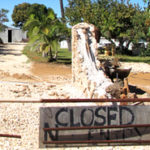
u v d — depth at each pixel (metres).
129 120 4.89
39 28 23.03
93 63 11.02
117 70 11.77
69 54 32.19
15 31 52.34
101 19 26.67
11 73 16.38
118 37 31.80
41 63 22.77
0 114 8.46
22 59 25.28
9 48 37.03
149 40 31.41
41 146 4.78
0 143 6.37
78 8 27.38
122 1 29.12
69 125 4.80
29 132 7.17
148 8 12.85
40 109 4.75
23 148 6.12
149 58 30.67
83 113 4.82
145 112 4.89
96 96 9.09
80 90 10.98
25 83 13.36
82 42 11.80
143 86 14.86
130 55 34.75
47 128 4.75
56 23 23.17
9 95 10.69
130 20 29.56
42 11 23.92
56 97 10.79
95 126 4.85
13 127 7.50
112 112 4.88
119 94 9.11
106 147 6.11
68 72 19.25
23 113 8.64
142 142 4.93
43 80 15.20
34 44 23.98
